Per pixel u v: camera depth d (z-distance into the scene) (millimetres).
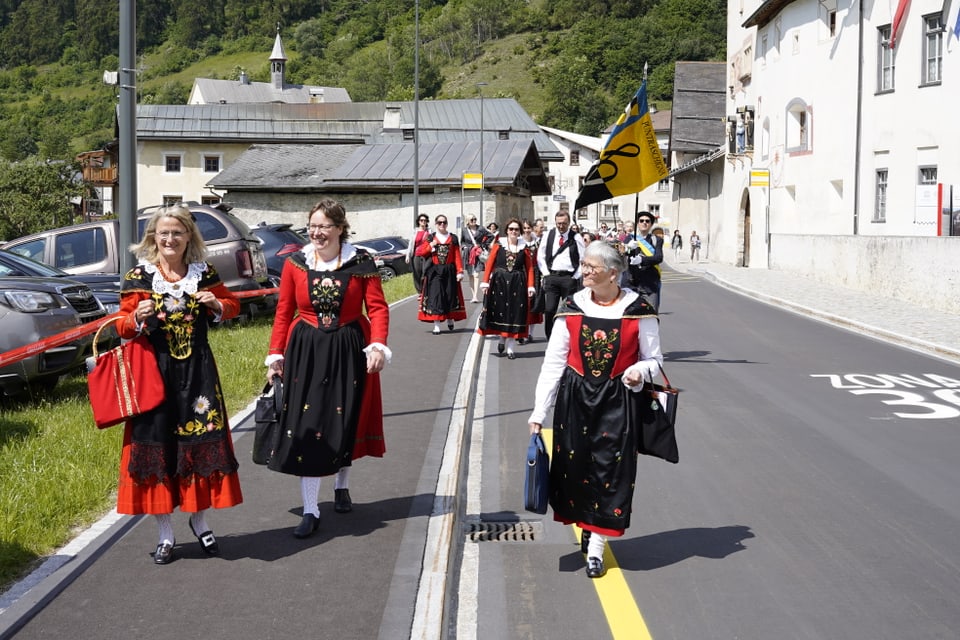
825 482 7566
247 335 15648
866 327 18156
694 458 8344
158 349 5258
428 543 5719
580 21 178125
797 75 36938
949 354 14805
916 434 9234
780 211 38875
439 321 16938
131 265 9781
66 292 10594
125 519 6207
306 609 4734
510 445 9039
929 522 6555
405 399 10539
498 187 48469
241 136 72812
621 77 153875
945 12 28141
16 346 9742
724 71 67312
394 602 4820
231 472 5355
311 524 5902
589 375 5371
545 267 14422
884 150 31234
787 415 10125
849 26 32906
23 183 65938
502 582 5555
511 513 6945
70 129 158750
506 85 180375
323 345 5871
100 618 4617
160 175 72438
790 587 5383
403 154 51781
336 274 5898
